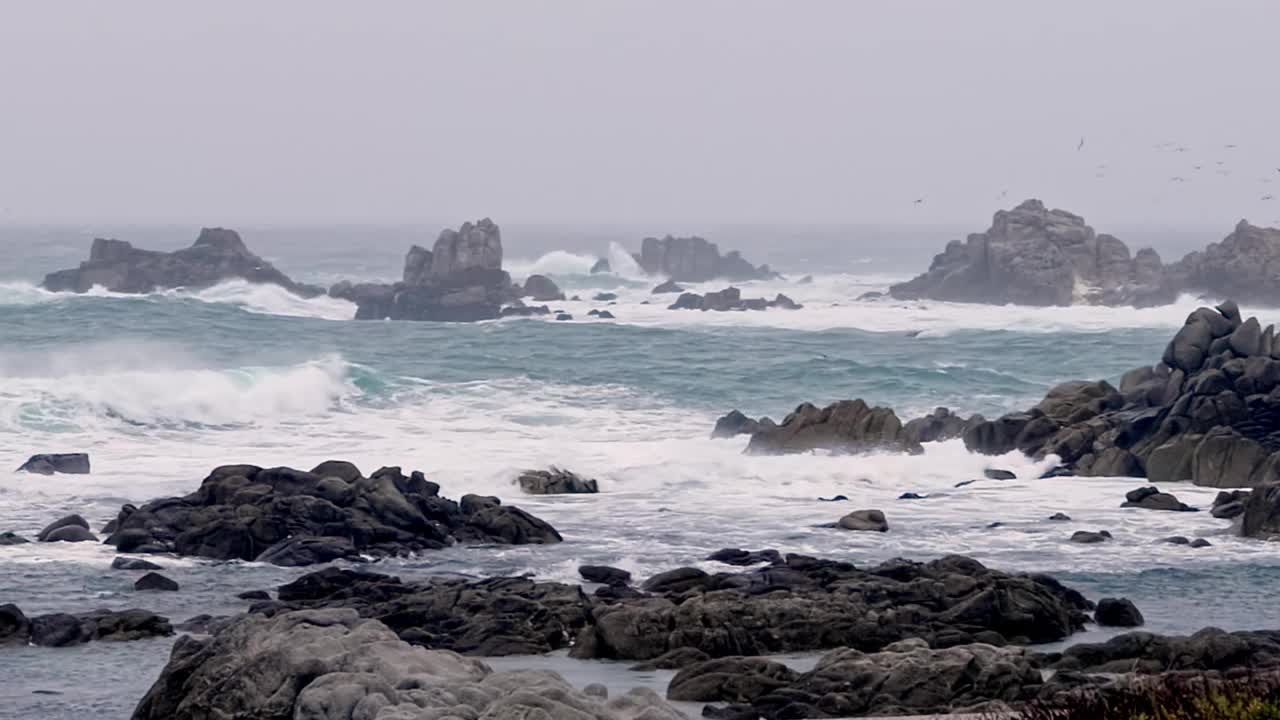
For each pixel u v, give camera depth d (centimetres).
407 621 3594
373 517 4650
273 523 4494
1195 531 4928
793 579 3922
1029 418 6425
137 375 6950
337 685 2216
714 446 6525
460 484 5575
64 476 5491
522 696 2116
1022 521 5125
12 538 4497
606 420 7394
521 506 5338
